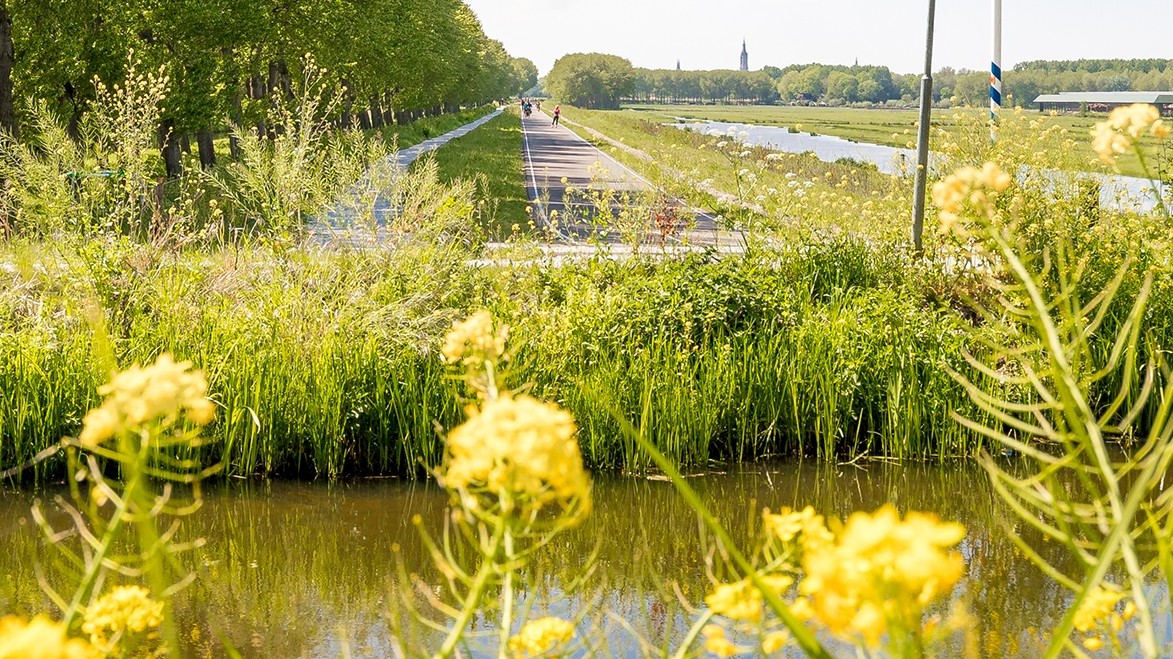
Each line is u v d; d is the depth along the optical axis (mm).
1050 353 2211
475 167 34719
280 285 9211
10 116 21344
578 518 2066
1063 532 2111
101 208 10055
